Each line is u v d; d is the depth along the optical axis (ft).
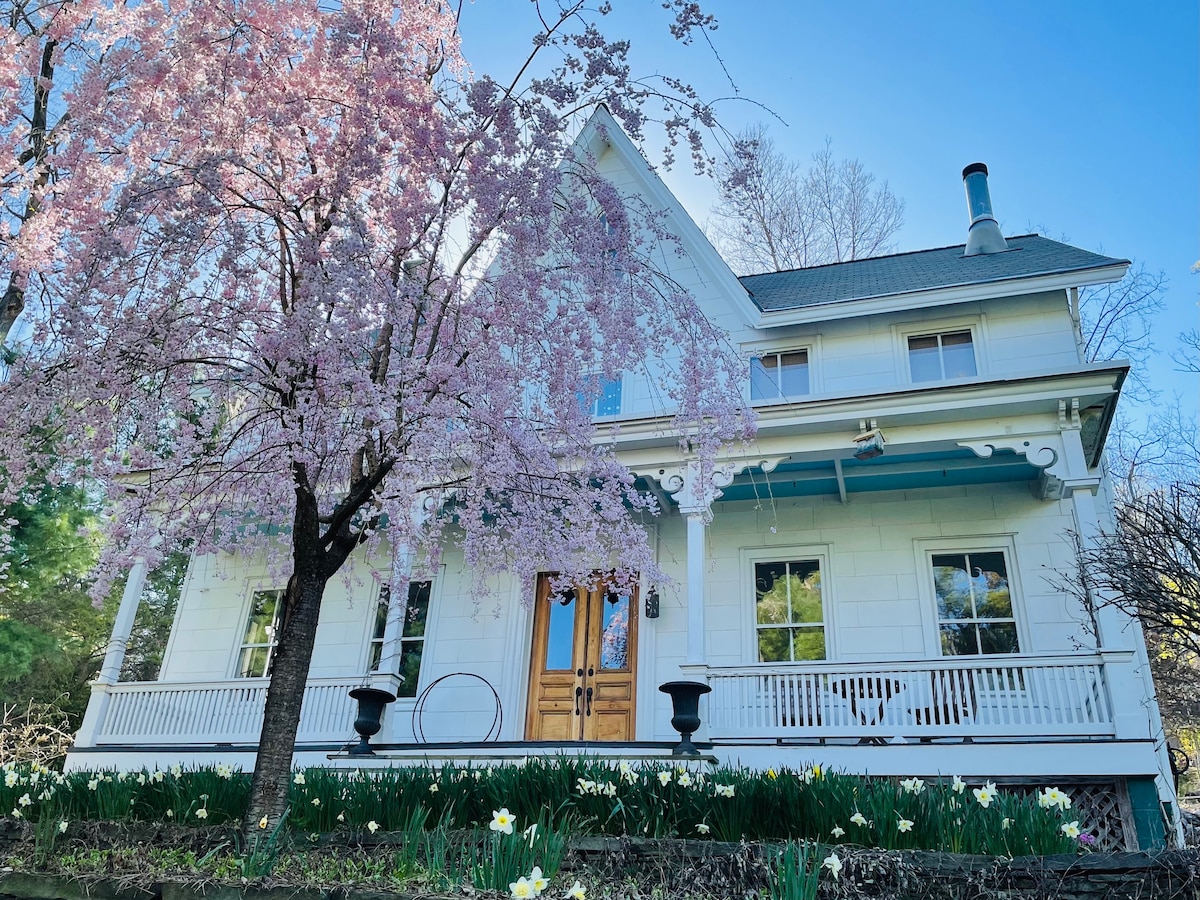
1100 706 22.84
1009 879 11.06
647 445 28.86
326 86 18.02
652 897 11.82
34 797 18.02
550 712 31.53
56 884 13.19
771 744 24.11
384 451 16.75
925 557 30.19
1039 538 29.37
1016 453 26.76
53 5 22.04
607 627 32.22
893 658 28.94
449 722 31.78
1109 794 21.72
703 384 20.31
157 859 14.33
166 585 61.11
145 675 58.23
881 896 11.20
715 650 30.60
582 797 14.61
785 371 34.78
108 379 15.71
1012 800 12.69
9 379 16.06
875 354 33.78
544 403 21.72
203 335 16.88
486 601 33.30
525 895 9.00
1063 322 32.07
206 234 15.96
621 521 20.54
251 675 35.24
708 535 32.50
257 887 11.97
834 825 12.87
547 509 20.01
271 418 18.15
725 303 36.42
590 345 18.60
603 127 19.67
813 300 35.99
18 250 16.67
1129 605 22.44
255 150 18.29
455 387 17.42
